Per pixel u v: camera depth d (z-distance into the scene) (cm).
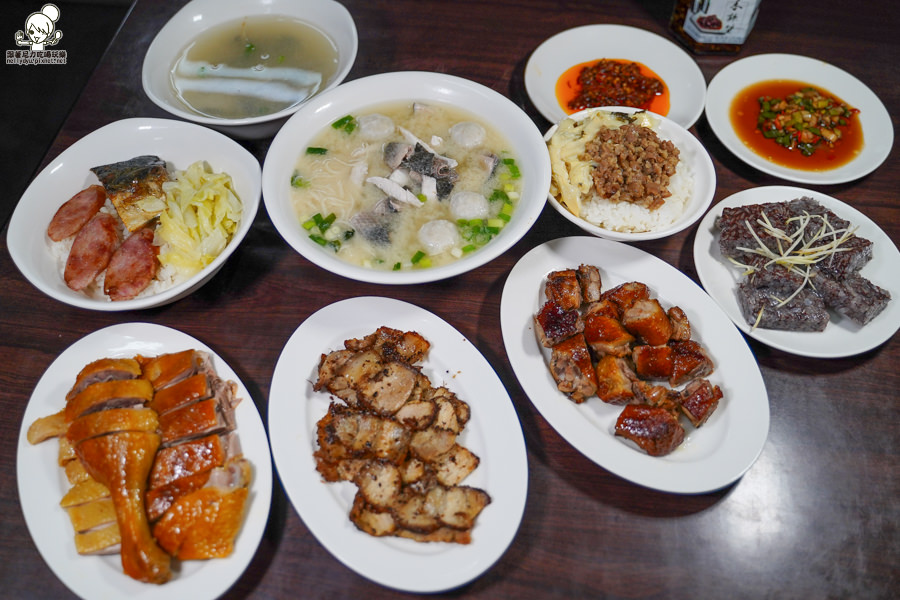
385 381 43
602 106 61
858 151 58
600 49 66
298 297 51
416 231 49
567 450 44
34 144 85
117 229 52
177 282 50
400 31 67
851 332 47
